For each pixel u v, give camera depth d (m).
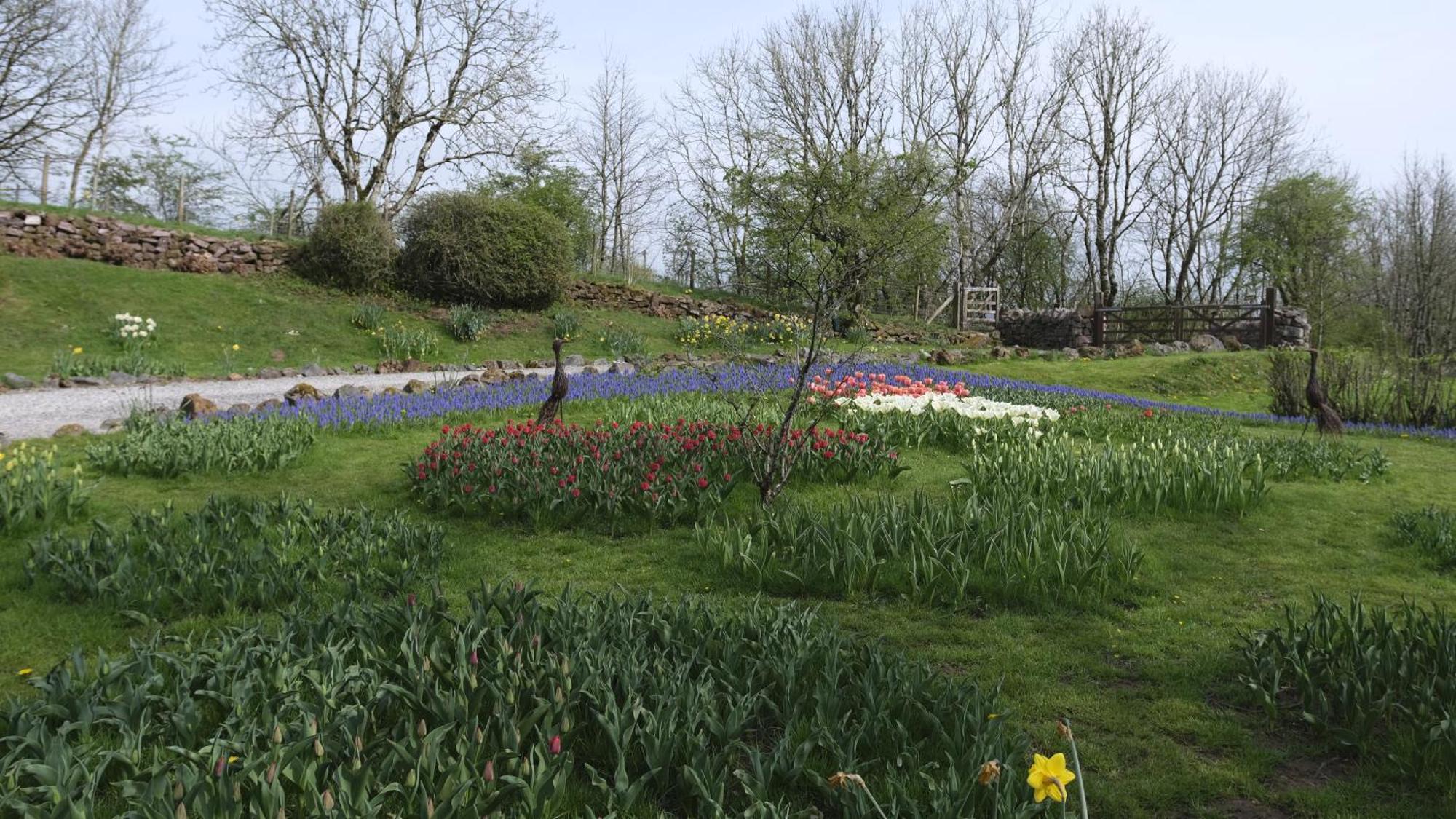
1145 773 3.57
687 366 19.00
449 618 4.25
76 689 3.66
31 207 21.94
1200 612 5.54
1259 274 46.41
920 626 5.21
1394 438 14.38
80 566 5.50
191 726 3.33
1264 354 25.14
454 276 24.00
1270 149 44.78
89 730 3.40
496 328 23.64
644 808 3.15
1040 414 12.52
